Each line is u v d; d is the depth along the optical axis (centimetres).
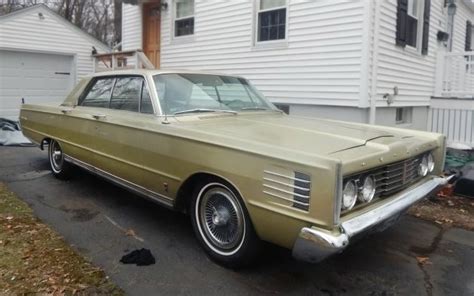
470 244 392
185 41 1064
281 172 269
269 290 296
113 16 2806
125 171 409
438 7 1002
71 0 2538
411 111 910
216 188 325
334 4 750
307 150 274
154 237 383
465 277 325
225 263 325
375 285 308
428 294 298
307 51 802
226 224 321
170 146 348
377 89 756
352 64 736
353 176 268
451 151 834
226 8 946
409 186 346
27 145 852
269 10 862
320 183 250
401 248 378
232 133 320
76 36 1271
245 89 467
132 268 321
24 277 296
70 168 561
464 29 1280
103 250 353
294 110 841
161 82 402
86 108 485
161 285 298
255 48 892
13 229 383
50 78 1245
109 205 469
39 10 1184
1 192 505
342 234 249
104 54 1186
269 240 289
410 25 870
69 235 382
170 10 1100
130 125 390
